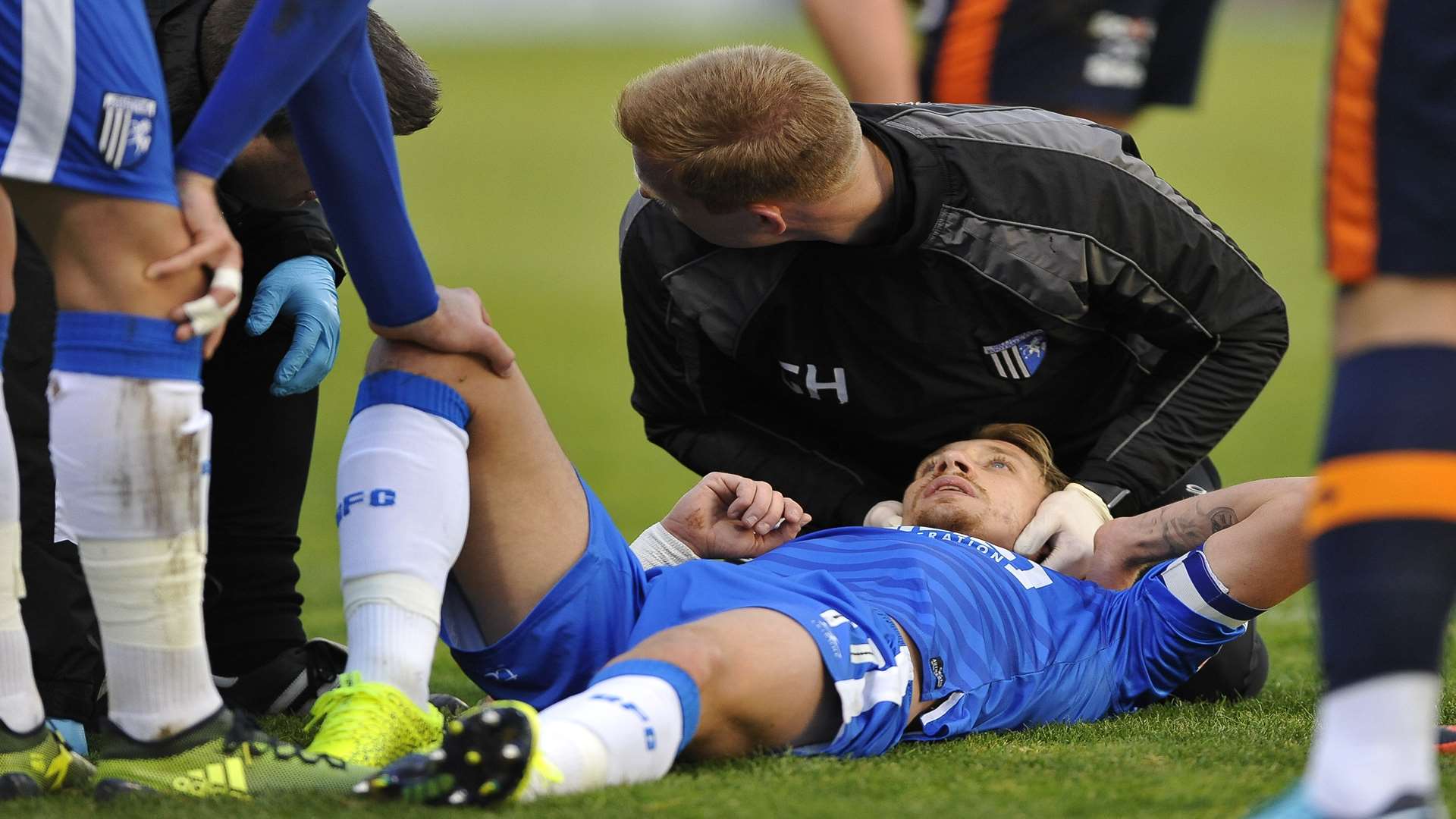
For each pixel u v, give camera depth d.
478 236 68.31
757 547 10.58
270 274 10.48
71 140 6.76
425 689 8.00
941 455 11.20
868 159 10.16
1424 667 5.48
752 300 11.09
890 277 10.77
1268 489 10.21
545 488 8.83
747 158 9.57
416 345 8.41
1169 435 11.20
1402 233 5.77
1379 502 5.57
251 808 6.89
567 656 8.89
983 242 10.48
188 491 7.10
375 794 6.88
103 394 6.93
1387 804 5.35
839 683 8.27
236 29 9.66
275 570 10.90
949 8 21.25
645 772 7.40
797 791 7.32
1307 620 16.80
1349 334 5.95
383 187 7.93
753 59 9.86
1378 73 5.85
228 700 10.82
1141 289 10.77
